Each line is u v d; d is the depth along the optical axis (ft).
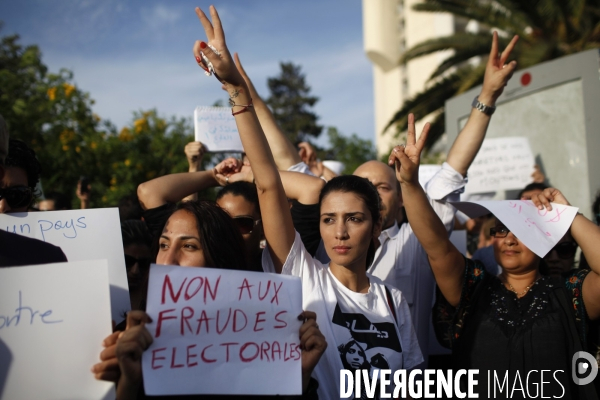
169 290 6.40
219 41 7.49
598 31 33.99
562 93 19.16
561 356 8.51
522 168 17.60
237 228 7.89
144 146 35.45
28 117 32.58
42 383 6.02
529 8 36.14
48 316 6.20
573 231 9.11
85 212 8.47
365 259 9.00
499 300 9.12
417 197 8.82
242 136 7.84
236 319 6.56
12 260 6.87
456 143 11.43
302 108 138.72
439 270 9.28
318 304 8.27
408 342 8.85
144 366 6.09
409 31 127.65
